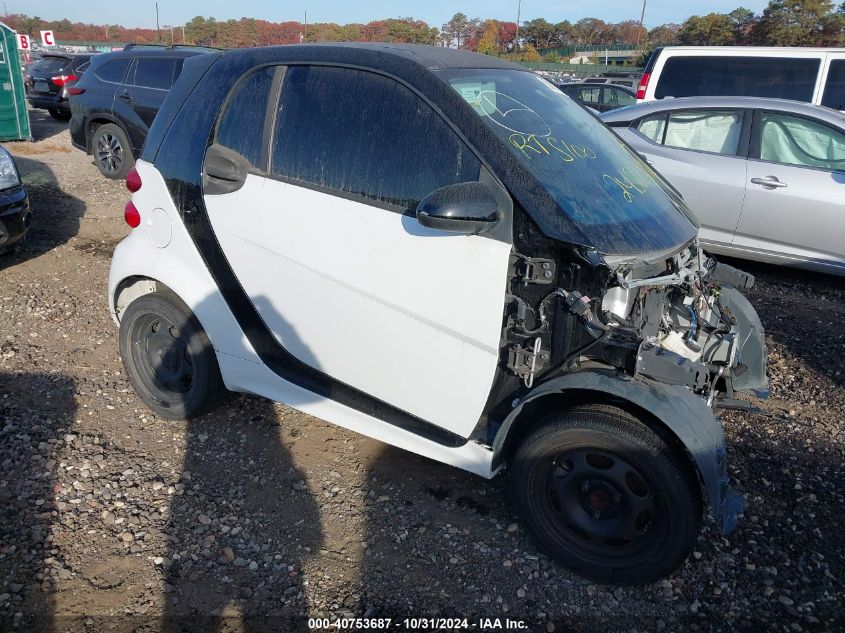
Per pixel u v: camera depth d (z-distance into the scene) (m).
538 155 2.75
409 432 3.00
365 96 2.91
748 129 6.30
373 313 2.91
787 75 7.88
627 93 14.17
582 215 2.59
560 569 2.81
